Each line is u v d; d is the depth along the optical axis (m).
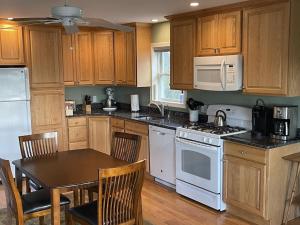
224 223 3.74
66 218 3.24
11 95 5.09
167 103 5.61
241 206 3.75
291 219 3.70
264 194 3.50
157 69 5.88
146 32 5.74
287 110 3.64
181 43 4.73
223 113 4.50
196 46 4.50
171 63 4.93
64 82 5.95
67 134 5.81
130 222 2.77
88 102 6.35
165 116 5.52
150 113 5.93
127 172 2.56
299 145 3.65
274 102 4.05
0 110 5.03
